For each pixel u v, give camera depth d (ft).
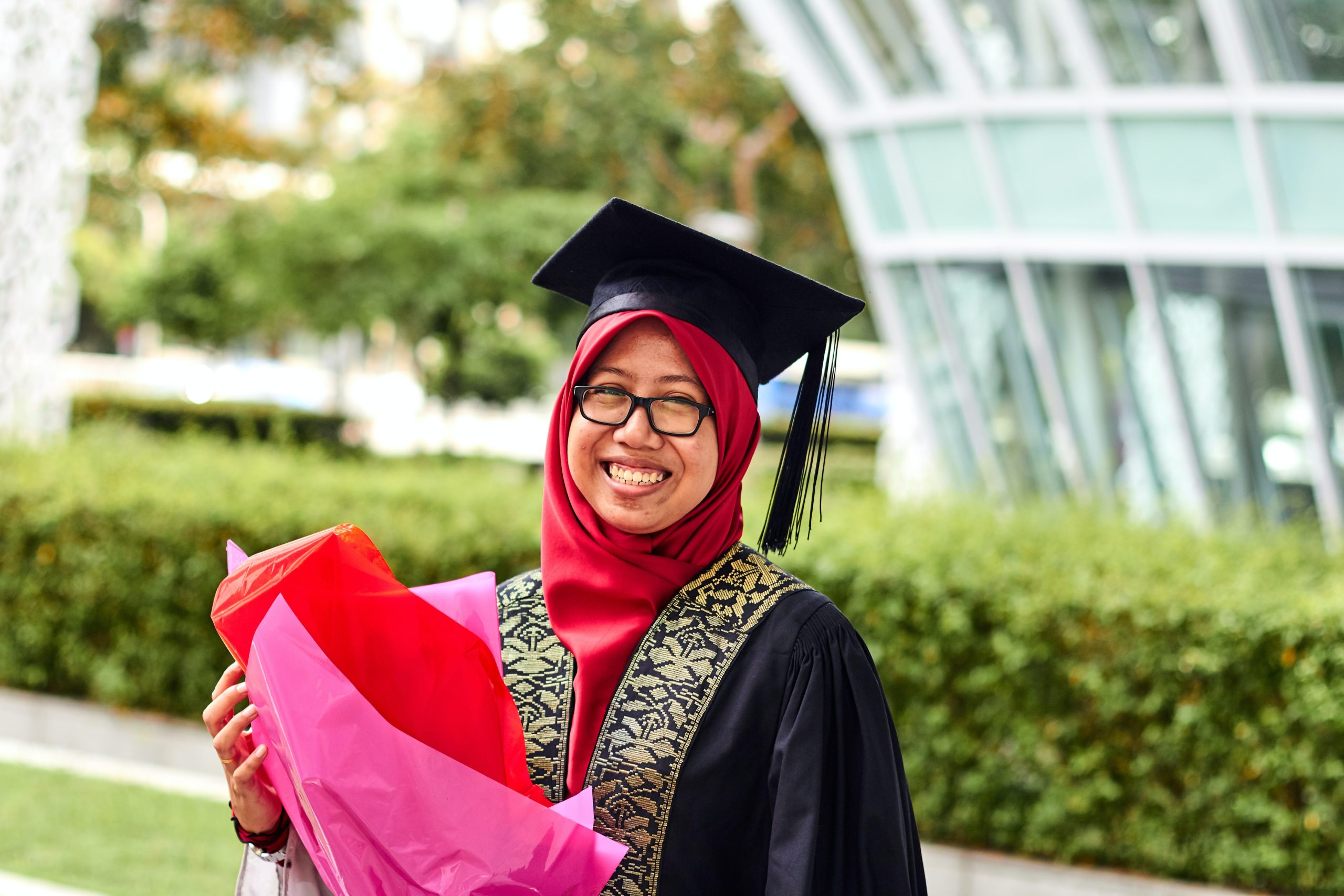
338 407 90.48
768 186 65.57
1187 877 14.94
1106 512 20.89
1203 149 27.86
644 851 5.49
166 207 66.39
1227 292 28.35
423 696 5.36
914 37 31.96
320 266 62.54
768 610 5.79
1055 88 29.63
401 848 5.04
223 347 78.59
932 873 15.05
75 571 19.60
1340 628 14.12
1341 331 26.99
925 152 32.99
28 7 24.64
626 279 6.05
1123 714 14.99
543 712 5.86
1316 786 14.24
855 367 86.53
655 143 62.64
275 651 5.02
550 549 6.01
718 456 5.83
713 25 61.26
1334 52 25.61
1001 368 33.24
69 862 13.80
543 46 62.18
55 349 26.30
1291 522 25.14
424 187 64.85
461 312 65.62
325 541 5.41
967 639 15.48
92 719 18.97
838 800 5.56
